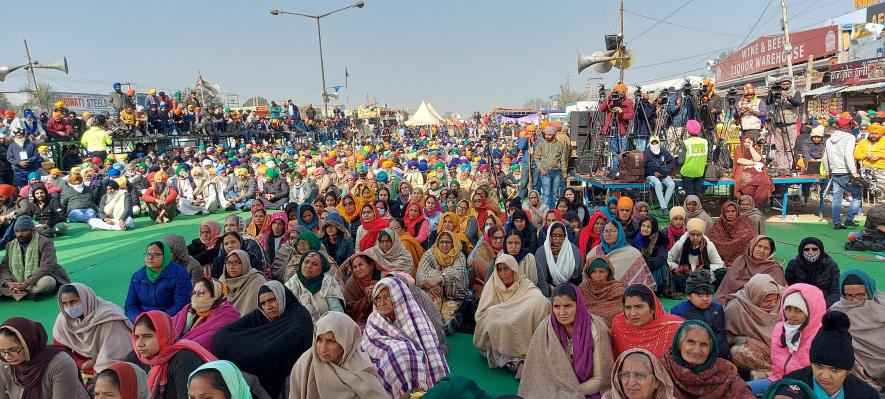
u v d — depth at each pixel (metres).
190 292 5.31
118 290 7.70
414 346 4.32
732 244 6.73
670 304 6.38
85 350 4.44
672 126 12.45
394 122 55.59
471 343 5.59
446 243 6.07
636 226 7.14
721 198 12.98
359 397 3.48
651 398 2.89
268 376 3.90
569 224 7.63
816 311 3.79
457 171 14.08
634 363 2.86
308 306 4.96
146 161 17.97
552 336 4.04
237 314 4.44
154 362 3.52
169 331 3.57
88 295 4.50
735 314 4.60
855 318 4.26
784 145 11.97
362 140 36.00
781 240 9.40
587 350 3.96
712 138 12.10
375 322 4.48
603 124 12.93
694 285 4.34
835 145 9.93
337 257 7.02
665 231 7.21
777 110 12.09
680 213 7.04
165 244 5.34
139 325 3.48
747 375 4.47
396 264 5.96
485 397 2.75
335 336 3.46
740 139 11.16
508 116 48.75
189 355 3.50
